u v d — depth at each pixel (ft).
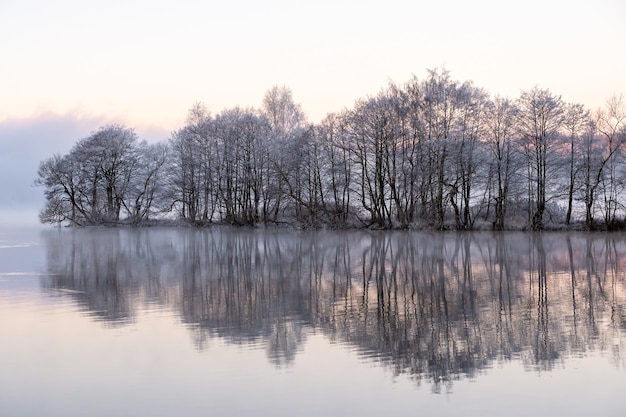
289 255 141.38
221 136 294.87
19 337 55.52
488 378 42.16
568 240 181.78
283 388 40.22
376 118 238.89
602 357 47.14
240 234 238.48
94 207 326.65
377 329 58.18
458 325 59.72
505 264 115.44
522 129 234.17
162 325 60.64
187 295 80.69
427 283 90.33
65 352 50.03
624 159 230.89
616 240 180.55
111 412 36.63
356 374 43.21
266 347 51.19
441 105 231.71
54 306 72.23
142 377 43.06
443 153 228.02
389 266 114.11
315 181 264.72
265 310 68.95
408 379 41.96
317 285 89.56
